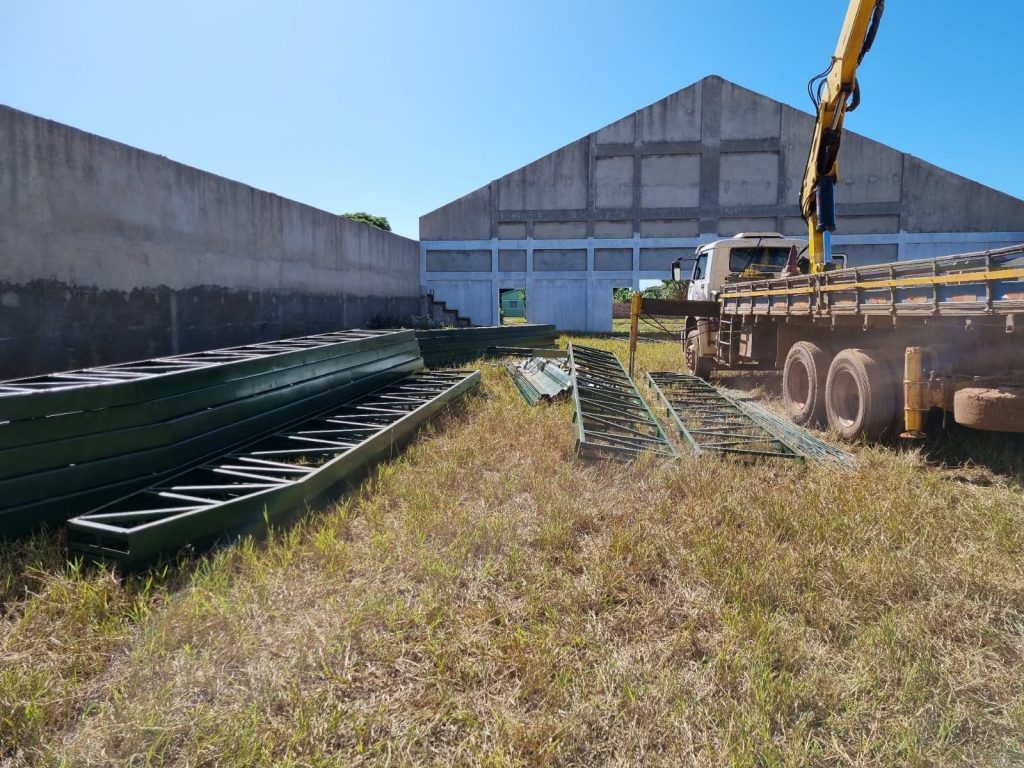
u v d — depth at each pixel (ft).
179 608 8.45
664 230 88.43
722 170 86.48
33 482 10.55
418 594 9.43
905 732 6.49
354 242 60.13
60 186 25.76
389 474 14.85
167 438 12.87
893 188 81.30
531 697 7.23
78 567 9.25
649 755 6.33
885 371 17.63
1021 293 11.69
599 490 13.99
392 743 6.45
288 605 8.98
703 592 9.44
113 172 28.66
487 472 15.64
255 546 10.76
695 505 12.70
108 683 7.30
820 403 21.27
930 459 16.79
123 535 9.25
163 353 32.42
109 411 11.75
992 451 16.29
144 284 30.86
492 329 46.50
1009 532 11.16
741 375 37.01
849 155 81.71
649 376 30.76
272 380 17.06
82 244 26.96
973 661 7.75
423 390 23.76
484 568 10.03
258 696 7.02
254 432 16.08
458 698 7.13
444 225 91.56
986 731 6.66
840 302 18.94
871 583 9.44
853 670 7.55
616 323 114.21
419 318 71.92
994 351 14.61
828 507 12.53
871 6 21.65
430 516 12.03
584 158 88.69
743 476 14.84
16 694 6.91
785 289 23.06
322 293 52.44
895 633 8.05
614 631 8.53
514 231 90.99
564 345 59.62
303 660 7.60
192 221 34.55
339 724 6.70
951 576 9.63
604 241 89.20
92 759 6.16
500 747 6.31
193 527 10.07
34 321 24.73
